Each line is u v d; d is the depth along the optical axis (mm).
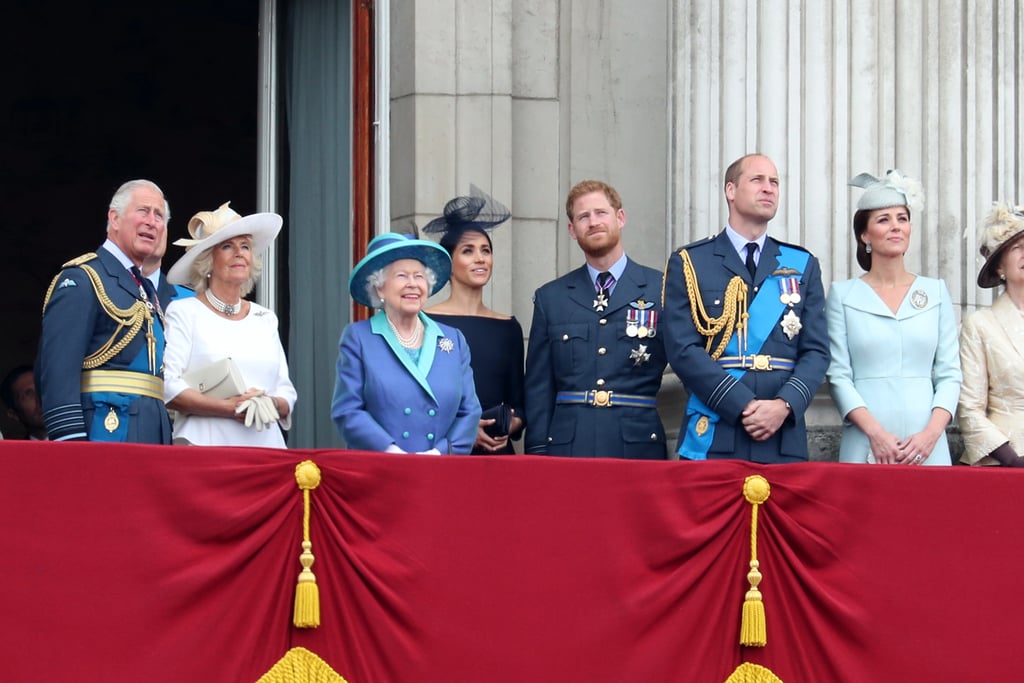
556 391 29734
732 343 27922
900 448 27750
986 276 29516
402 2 34219
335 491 23797
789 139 32625
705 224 32875
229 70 56812
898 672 24531
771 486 24766
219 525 23297
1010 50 33688
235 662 23188
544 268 34438
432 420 26812
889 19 33156
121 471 23156
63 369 25469
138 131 56531
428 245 27062
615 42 35156
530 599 23953
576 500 24234
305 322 34344
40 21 56188
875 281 28969
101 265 26219
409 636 23688
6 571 22766
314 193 34531
